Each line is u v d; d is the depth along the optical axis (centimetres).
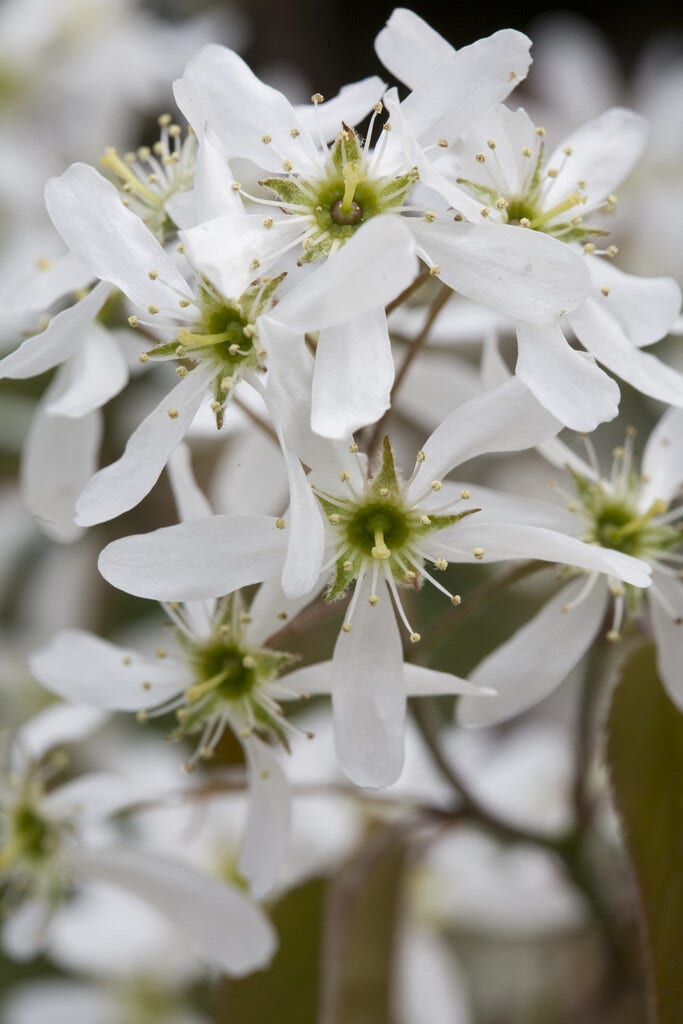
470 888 33
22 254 37
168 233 27
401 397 29
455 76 26
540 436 25
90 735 33
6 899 30
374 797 29
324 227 26
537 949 34
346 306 24
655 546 27
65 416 29
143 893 29
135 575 25
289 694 27
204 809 29
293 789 29
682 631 27
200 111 25
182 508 26
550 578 33
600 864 30
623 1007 31
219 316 26
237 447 30
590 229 26
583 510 27
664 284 26
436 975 33
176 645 28
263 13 42
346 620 26
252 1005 29
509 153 26
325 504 26
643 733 27
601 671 29
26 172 38
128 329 28
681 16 47
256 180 27
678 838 27
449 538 26
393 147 26
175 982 33
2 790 30
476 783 33
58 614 36
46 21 40
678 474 27
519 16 45
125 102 40
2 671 36
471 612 27
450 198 25
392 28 26
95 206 26
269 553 25
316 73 43
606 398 25
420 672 26
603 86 41
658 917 27
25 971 34
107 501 25
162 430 25
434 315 27
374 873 29
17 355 26
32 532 37
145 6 42
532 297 25
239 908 29
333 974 29
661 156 39
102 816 29
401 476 26
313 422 25
